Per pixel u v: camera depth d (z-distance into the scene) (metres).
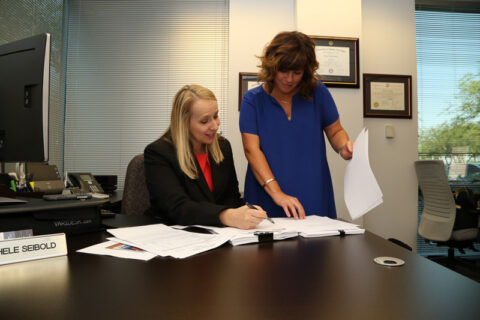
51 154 2.62
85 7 2.84
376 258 0.65
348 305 0.44
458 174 2.98
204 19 2.83
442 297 0.47
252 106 1.31
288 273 0.57
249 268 0.59
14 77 0.87
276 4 2.59
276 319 0.40
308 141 1.32
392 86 2.75
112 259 0.64
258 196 1.35
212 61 2.83
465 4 3.02
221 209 0.89
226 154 1.30
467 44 3.03
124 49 2.83
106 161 2.80
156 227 0.90
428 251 2.94
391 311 0.42
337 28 2.50
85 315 0.41
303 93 1.29
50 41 0.85
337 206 2.49
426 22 3.01
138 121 2.82
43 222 0.79
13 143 0.88
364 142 0.89
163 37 2.83
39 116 0.84
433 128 2.99
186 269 0.59
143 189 1.50
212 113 1.11
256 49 2.58
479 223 2.36
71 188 1.99
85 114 2.81
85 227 0.86
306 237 0.84
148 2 2.84
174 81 2.82
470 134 3.01
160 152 1.11
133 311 0.42
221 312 0.42
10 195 1.13
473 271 2.49
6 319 0.40
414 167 2.73
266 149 1.31
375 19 2.77
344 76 2.49
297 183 1.31
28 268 0.59
